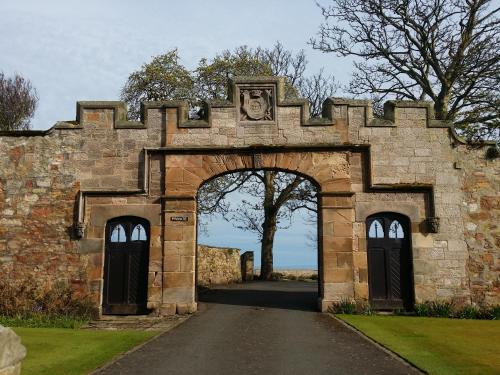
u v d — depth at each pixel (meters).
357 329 12.19
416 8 22.89
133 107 29.09
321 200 15.77
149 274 15.60
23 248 15.95
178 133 16.19
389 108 16.27
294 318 13.95
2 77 32.62
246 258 32.62
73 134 16.39
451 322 13.49
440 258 15.52
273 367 8.65
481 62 21.95
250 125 16.16
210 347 10.23
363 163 15.97
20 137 16.48
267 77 16.28
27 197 16.20
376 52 24.56
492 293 15.39
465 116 22.89
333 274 15.39
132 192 15.95
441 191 15.81
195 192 15.91
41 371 8.21
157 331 12.30
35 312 14.77
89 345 10.38
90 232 15.94
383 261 15.73
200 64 29.59
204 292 21.42
